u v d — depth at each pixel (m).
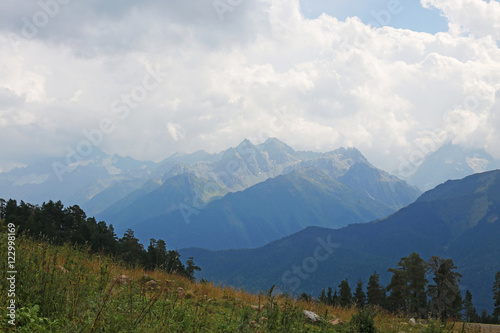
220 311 11.86
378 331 12.93
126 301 7.83
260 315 10.61
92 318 6.25
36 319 6.01
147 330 6.73
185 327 8.03
